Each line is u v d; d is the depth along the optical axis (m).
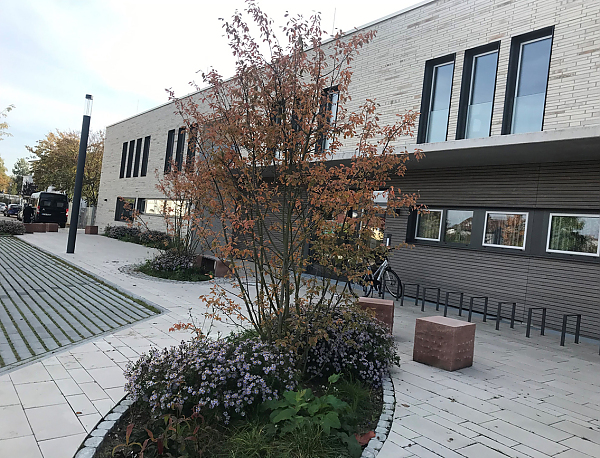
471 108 9.75
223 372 3.37
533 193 8.68
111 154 29.91
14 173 93.12
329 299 4.45
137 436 3.10
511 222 9.04
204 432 3.03
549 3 8.35
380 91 11.52
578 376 5.37
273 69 4.07
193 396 3.29
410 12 10.98
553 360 6.04
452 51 10.01
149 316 6.99
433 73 10.57
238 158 4.03
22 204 36.84
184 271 11.44
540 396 4.54
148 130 24.84
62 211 29.86
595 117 7.57
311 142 4.24
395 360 4.93
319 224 4.07
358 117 4.30
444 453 3.15
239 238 4.38
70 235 14.56
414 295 10.56
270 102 4.09
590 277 7.71
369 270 4.36
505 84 8.96
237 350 3.64
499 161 8.94
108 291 8.85
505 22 9.05
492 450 3.25
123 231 23.80
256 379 3.42
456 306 9.70
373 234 4.27
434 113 10.48
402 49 11.09
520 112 8.83
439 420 3.74
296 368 4.12
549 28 8.40
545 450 3.31
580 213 8.02
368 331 4.83
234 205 4.26
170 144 22.59
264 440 3.04
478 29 9.54
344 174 4.11
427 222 10.63
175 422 2.92
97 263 12.62
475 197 9.66
